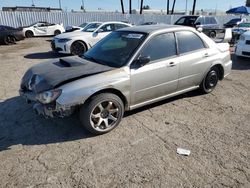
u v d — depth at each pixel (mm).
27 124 4215
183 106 4918
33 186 2791
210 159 3234
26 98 3939
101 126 3824
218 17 30703
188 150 3430
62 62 4234
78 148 3514
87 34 10680
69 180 2881
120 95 3953
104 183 2828
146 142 3646
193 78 4965
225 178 2883
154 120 4328
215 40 6070
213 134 3865
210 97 5395
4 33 15492
